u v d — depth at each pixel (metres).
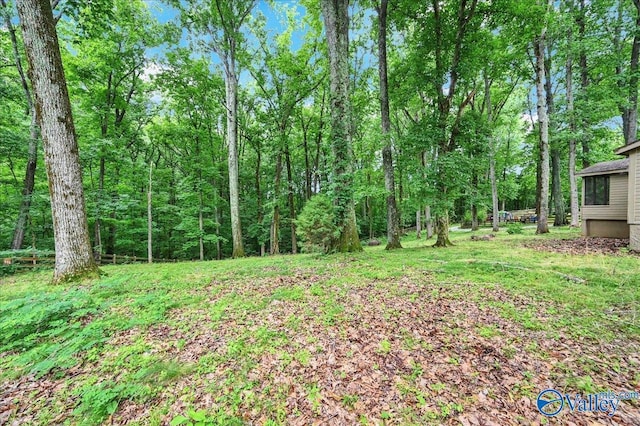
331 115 9.46
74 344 3.28
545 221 13.38
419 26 10.95
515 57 10.78
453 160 9.62
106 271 8.05
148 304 4.64
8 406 2.40
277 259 10.22
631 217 8.34
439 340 3.29
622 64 12.98
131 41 13.46
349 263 7.77
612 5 12.09
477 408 2.25
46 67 6.10
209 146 19.08
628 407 2.21
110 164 15.05
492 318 3.82
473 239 12.96
